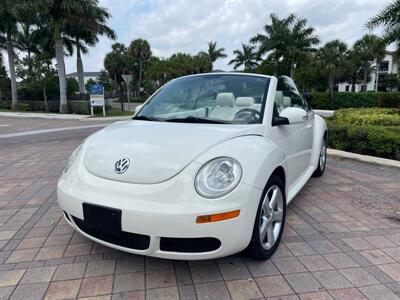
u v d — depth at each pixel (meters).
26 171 5.76
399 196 4.28
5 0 24.64
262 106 3.06
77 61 28.86
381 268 2.60
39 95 30.16
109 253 2.82
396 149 6.18
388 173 5.43
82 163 2.65
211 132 2.59
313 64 33.28
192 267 2.60
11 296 2.28
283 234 3.18
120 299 2.24
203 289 2.34
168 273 2.53
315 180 5.03
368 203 4.02
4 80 34.56
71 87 30.28
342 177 5.19
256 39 34.59
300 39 33.16
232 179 2.23
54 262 2.69
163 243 2.23
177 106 3.39
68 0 21.53
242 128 2.71
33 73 26.20
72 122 16.56
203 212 2.12
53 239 3.09
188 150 2.37
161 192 2.21
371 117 8.42
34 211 3.81
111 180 2.38
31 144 8.97
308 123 4.22
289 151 3.29
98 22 26.05
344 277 2.48
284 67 34.25
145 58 53.62
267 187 2.57
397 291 2.32
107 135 2.86
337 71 32.88
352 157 6.27
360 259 2.73
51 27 23.39
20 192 4.53
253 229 2.38
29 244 3.00
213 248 2.24
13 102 27.83
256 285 2.38
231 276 2.49
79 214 2.42
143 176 2.29
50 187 4.76
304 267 2.61
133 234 2.25
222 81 3.54
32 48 31.05
